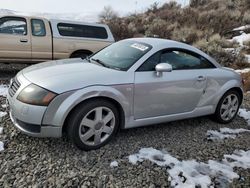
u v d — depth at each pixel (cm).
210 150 426
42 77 384
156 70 425
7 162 352
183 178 348
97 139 393
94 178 333
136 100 416
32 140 407
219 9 2436
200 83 482
